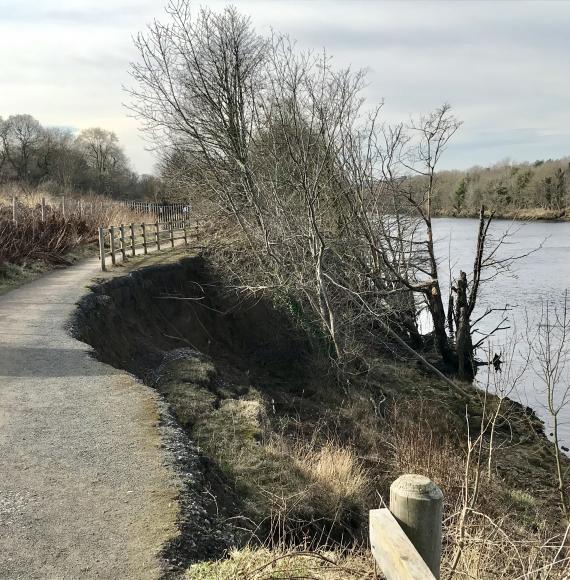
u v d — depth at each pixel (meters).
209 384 11.20
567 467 11.48
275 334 18.25
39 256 17.11
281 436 8.94
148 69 18.91
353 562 4.20
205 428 8.55
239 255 20.03
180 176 21.97
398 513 2.74
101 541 4.14
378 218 18.22
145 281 16.31
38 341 9.60
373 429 11.38
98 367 8.44
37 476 5.12
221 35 18.58
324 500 6.94
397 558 2.48
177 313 16.80
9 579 3.67
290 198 17.34
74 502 4.69
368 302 17.95
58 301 12.39
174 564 3.96
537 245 40.66
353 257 17.31
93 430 6.20
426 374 18.02
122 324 13.41
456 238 43.38
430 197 18.61
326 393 14.28
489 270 30.58
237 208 18.39
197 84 18.69
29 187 46.75
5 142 65.00
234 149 18.41
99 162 69.19
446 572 4.26
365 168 18.03
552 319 20.62
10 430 6.14
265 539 5.55
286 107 18.19
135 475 5.19
